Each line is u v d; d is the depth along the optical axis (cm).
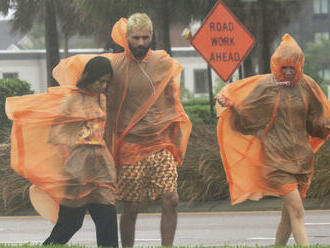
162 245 1716
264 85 1734
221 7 3466
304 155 1712
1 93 6919
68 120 1625
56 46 7350
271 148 1720
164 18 5553
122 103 1684
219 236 2488
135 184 1688
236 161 1802
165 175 1681
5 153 3684
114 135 1695
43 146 1633
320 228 2589
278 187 1703
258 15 5478
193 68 9125
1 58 9119
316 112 1742
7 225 3002
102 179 1623
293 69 1695
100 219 1638
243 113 1752
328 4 5391
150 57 1708
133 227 1753
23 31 7250
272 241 2331
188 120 1745
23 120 1633
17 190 3441
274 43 5491
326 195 3272
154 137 1681
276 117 1720
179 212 3291
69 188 1617
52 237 1673
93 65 1620
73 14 6888
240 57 3462
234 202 1822
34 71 9194
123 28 1691
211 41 3466
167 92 1720
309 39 5475
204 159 3438
